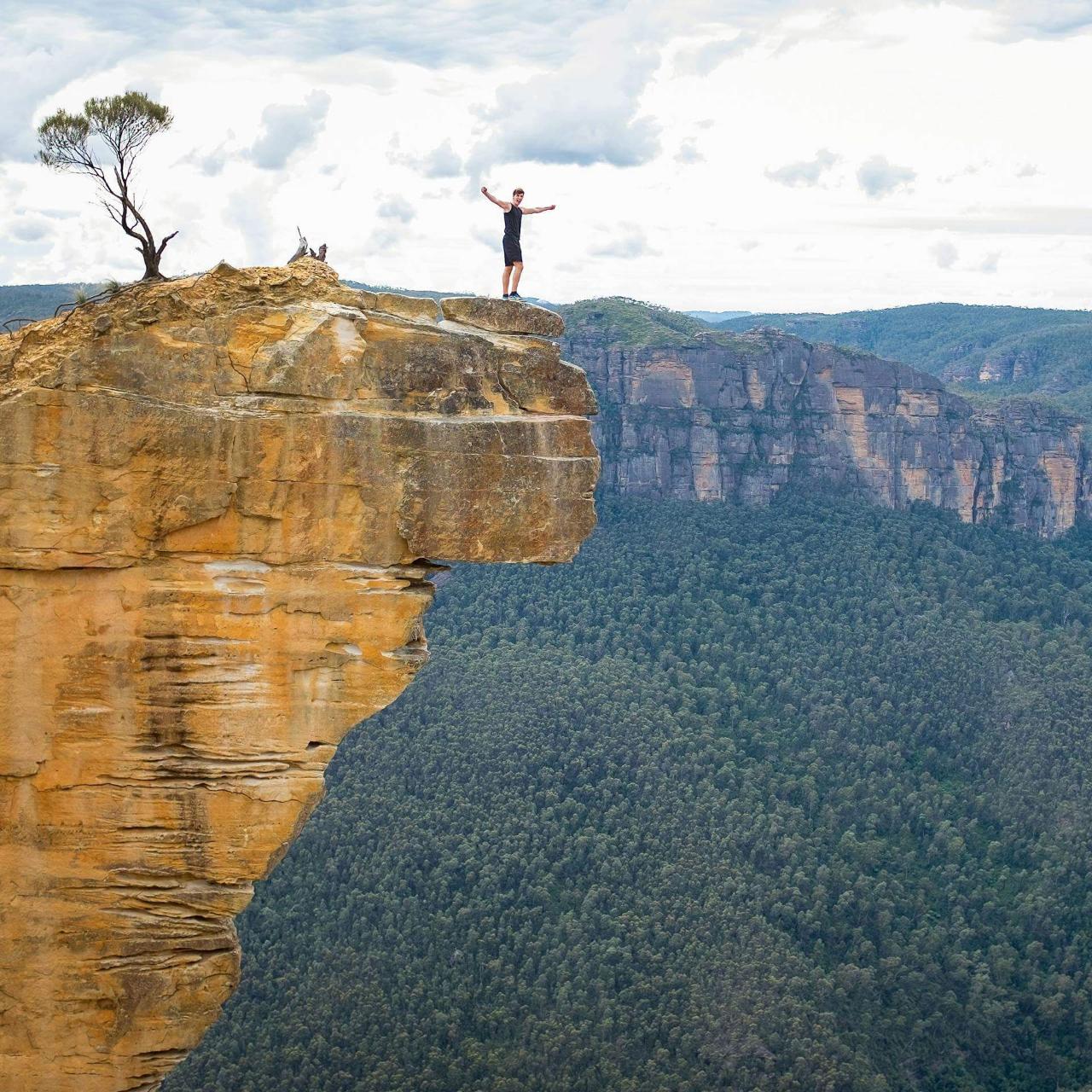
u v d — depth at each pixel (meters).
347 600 23.88
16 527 22.78
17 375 23.05
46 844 23.59
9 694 23.19
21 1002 23.78
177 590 23.38
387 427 23.80
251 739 23.77
